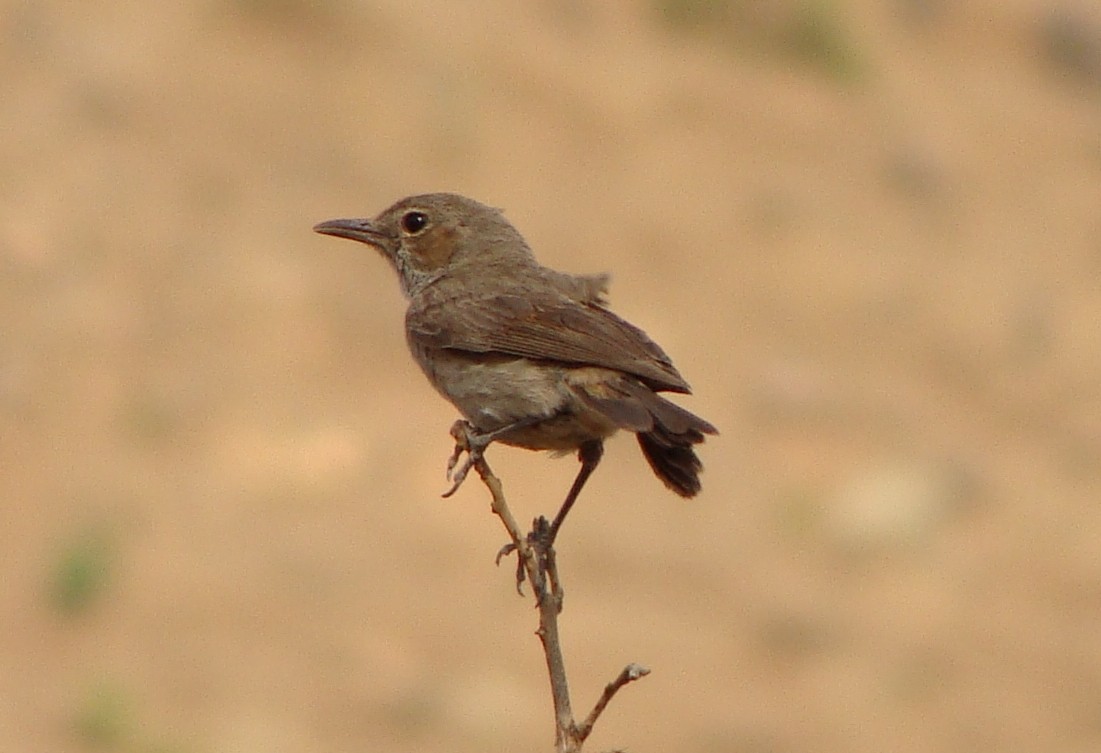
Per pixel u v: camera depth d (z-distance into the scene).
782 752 14.90
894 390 19.94
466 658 15.41
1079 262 23.19
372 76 22.78
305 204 20.45
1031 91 27.91
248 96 21.91
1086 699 15.80
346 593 15.90
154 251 19.22
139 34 22.42
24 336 17.92
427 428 17.86
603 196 22.05
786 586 16.84
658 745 14.73
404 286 9.74
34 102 20.83
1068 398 20.47
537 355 8.38
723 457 18.45
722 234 21.88
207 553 16.08
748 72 25.47
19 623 15.16
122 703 14.18
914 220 23.30
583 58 24.56
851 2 28.05
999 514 18.23
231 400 17.72
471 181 21.66
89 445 17.03
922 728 15.38
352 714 14.64
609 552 16.84
